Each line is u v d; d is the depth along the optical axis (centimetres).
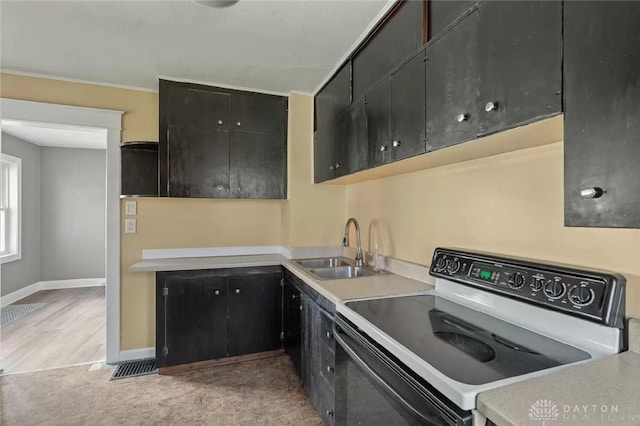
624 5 75
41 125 259
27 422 194
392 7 166
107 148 272
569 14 87
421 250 203
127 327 277
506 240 146
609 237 109
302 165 294
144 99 281
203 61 231
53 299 456
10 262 442
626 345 98
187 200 296
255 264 273
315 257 294
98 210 540
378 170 199
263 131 291
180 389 230
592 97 81
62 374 251
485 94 113
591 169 81
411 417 95
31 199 487
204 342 260
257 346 274
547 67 92
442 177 185
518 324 125
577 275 109
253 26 186
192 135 270
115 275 274
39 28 188
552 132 108
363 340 126
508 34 104
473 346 104
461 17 123
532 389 78
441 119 133
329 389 171
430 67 140
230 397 221
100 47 211
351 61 215
